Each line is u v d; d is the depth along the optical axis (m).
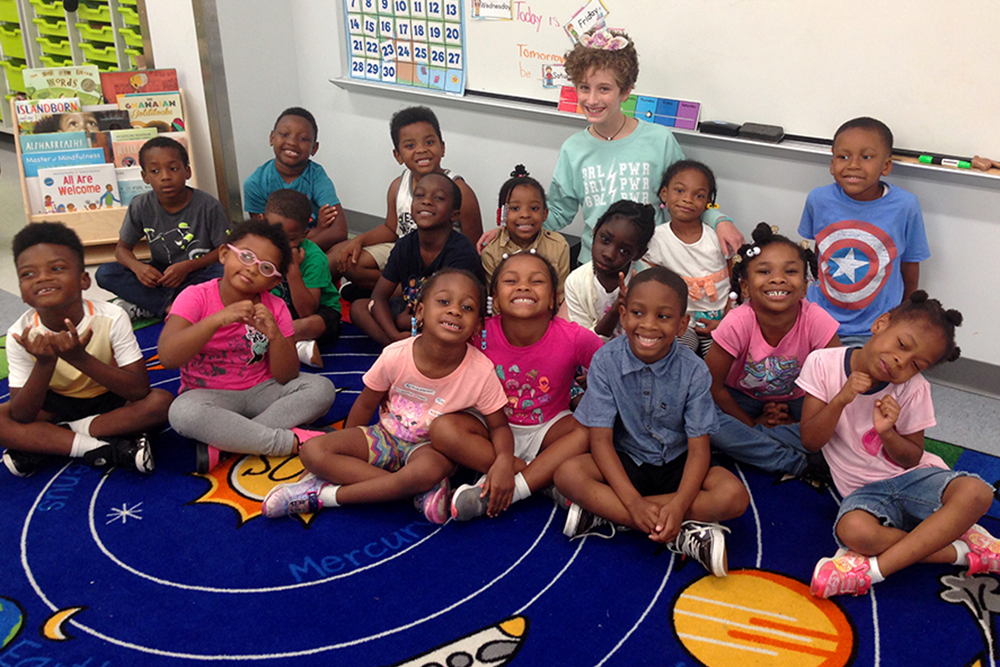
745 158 2.27
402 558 1.54
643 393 1.62
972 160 1.95
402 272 2.27
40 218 2.89
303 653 1.32
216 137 3.04
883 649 1.34
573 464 1.61
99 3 3.34
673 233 2.19
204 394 1.82
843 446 1.64
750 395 1.93
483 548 1.57
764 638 1.36
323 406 1.90
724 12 2.16
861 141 1.94
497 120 2.71
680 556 1.55
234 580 1.48
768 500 1.73
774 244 1.76
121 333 1.79
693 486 1.55
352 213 3.27
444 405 1.69
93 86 3.01
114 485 1.74
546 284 1.66
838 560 1.45
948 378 2.21
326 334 2.39
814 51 2.08
